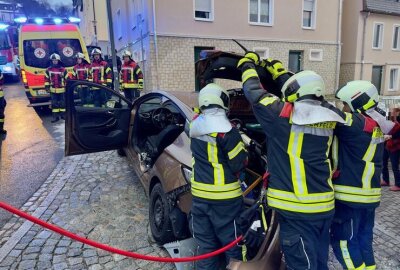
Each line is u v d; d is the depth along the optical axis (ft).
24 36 30.60
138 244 10.34
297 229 6.44
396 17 58.85
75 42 32.89
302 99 6.34
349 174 7.29
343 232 7.62
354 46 56.34
